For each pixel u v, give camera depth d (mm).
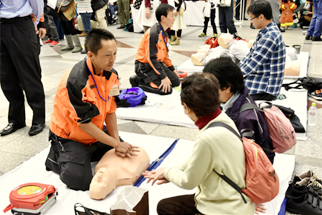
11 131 3543
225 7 7703
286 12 8953
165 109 3893
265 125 2041
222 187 1549
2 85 3432
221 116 1572
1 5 3150
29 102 3477
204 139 1489
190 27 10352
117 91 2623
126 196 1842
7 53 3336
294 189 2234
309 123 3449
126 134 3332
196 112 1535
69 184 2400
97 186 2283
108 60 2289
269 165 1578
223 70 1869
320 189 2303
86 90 2326
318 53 6469
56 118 2551
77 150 2500
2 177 2619
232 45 5297
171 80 4637
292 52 5492
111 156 2566
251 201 1609
